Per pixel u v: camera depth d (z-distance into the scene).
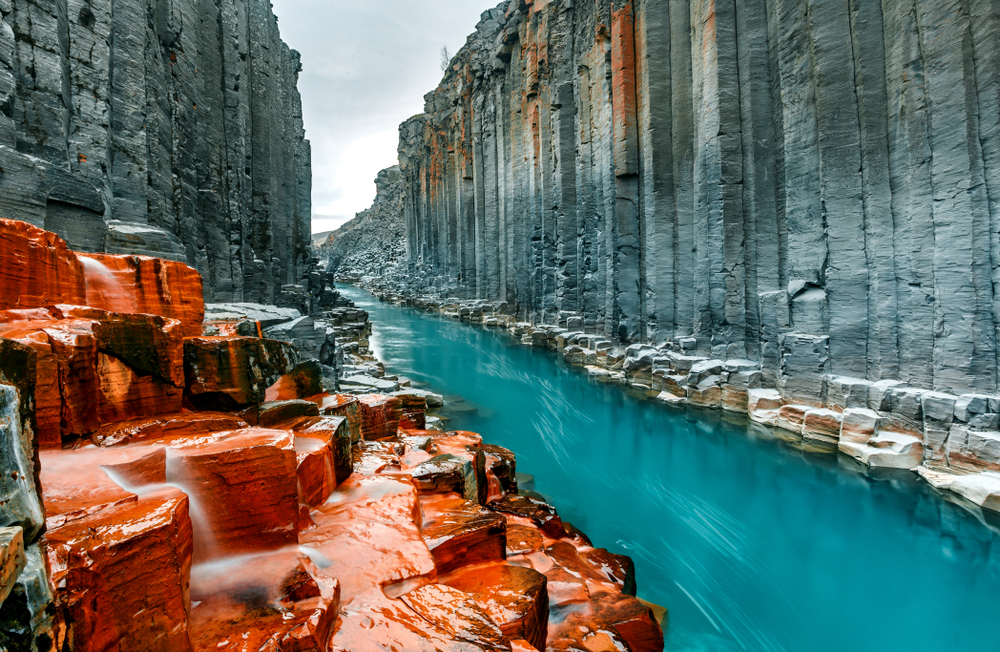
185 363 5.62
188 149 15.37
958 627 7.75
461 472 7.32
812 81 13.70
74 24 10.34
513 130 35.72
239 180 19.83
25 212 8.41
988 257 10.39
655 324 20.44
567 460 13.95
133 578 2.76
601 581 6.78
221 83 19.25
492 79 40.31
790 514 10.95
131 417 4.94
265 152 22.78
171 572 2.95
